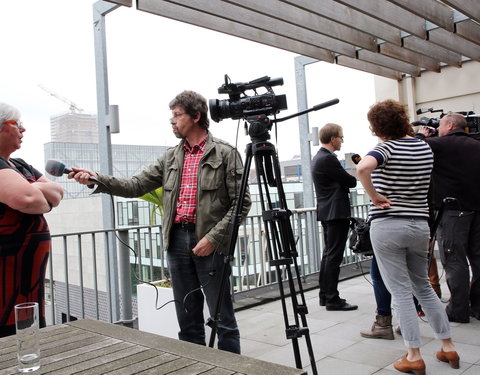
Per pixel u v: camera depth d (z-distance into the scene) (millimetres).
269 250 2203
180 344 1490
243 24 3674
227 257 2197
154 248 3811
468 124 3984
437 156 3369
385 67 5492
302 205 6289
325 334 3305
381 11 3762
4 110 2088
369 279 5215
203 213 2328
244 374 1203
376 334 3133
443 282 4785
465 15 3863
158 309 3105
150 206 3906
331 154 3869
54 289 3199
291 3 3324
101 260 3666
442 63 5938
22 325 1277
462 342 2945
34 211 2029
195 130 2461
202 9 3326
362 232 3107
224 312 2379
